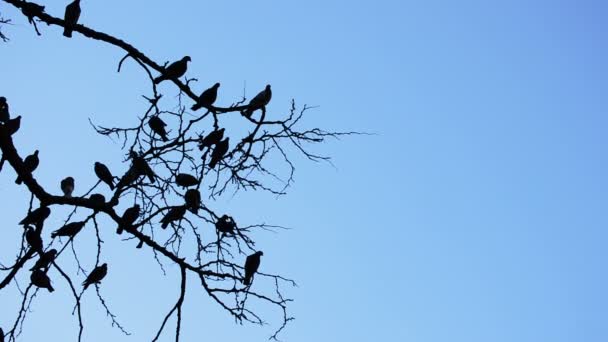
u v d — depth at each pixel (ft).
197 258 26.68
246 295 26.40
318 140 28.25
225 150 28.81
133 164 26.89
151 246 26.55
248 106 29.17
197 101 28.94
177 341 26.27
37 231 26.96
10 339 25.86
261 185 28.12
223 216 26.89
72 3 31.60
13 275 25.93
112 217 26.63
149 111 27.94
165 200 27.53
